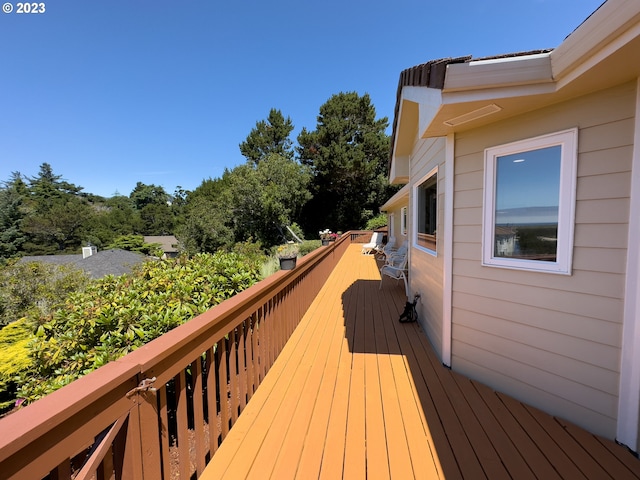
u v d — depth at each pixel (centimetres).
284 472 154
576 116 186
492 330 238
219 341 175
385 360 287
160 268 358
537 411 207
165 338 125
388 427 190
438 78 194
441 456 166
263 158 2703
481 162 241
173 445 215
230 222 2081
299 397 223
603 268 178
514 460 163
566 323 195
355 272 793
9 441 63
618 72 158
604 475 152
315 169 2386
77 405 78
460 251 261
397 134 455
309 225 2527
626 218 169
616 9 130
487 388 238
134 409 104
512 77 182
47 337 263
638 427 166
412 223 471
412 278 465
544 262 206
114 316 236
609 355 177
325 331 363
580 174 186
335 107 2327
